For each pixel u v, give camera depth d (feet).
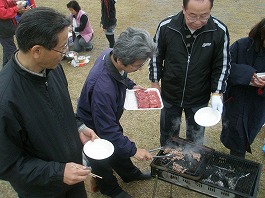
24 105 4.82
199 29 7.65
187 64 8.15
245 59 8.06
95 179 9.46
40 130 5.14
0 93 4.64
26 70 4.75
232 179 7.32
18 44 4.48
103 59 6.86
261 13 23.30
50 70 5.10
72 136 5.96
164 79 8.87
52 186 5.65
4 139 4.69
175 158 7.73
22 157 5.04
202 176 7.35
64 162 5.80
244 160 7.74
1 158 4.77
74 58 17.87
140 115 13.35
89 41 19.13
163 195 9.62
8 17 14.61
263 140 11.49
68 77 16.62
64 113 5.65
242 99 8.53
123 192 9.25
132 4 27.02
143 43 5.84
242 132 8.95
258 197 9.28
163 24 8.11
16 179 5.07
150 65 8.94
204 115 8.02
